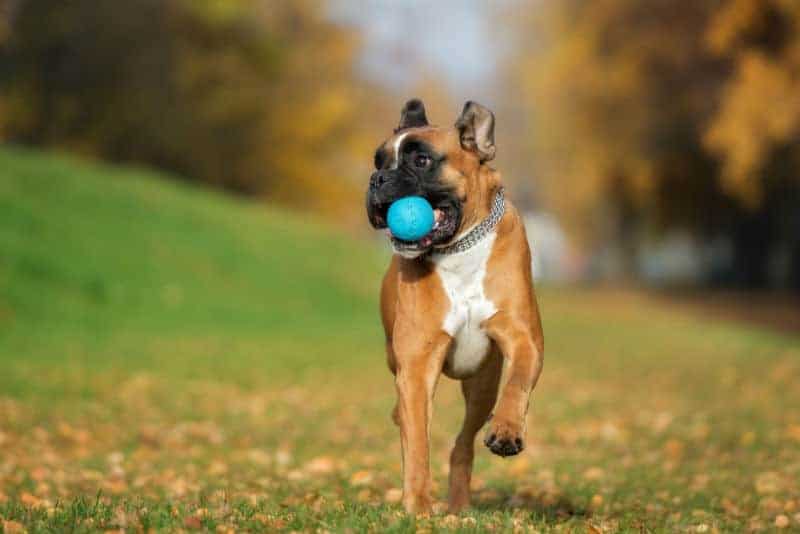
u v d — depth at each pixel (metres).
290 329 24.22
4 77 45.84
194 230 30.12
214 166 51.78
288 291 28.34
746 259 45.69
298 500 7.04
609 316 32.06
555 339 24.69
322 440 11.30
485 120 6.18
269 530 5.28
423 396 5.98
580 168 43.38
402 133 6.14
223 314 24.86
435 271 6.01
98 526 5.41
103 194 30.00
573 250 54.50
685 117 35.97
